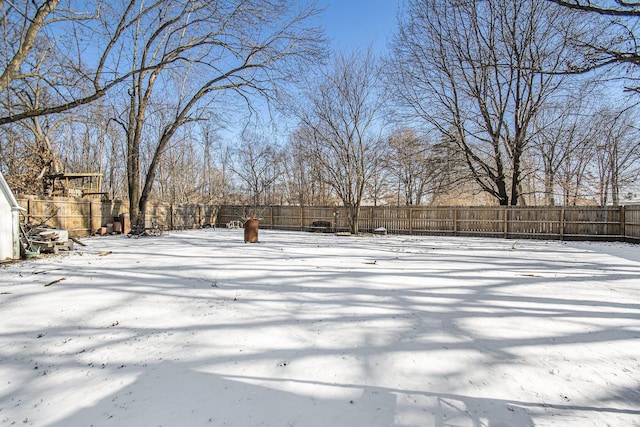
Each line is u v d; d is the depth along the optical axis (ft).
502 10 48.70
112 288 16.58
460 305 13.62
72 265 23.07
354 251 31.48
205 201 101.65
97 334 10.77
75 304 13.96
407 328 11.05
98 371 8.41
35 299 14.66
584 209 44.11
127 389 7.57
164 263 23.93
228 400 7.07
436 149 59.93
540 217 46.47
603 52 16.76
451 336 10.34
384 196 96.48
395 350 9.35
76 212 45.47
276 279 18.60
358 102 53.36
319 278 18.83
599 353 9.18
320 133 55.01
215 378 7.95
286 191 99.09
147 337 10.48
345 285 17.16
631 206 40.65
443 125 59.36
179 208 66.03
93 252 29.76
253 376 8.01
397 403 6.88
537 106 50.11
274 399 7.08
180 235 50.44
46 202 40.88
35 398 7.32
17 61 20.47
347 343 9.86
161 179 96.73
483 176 59.06
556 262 24.94
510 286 16.92
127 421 6.46
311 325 11.38
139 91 46.34
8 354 9.41
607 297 14.80
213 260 25.38
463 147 58.23
